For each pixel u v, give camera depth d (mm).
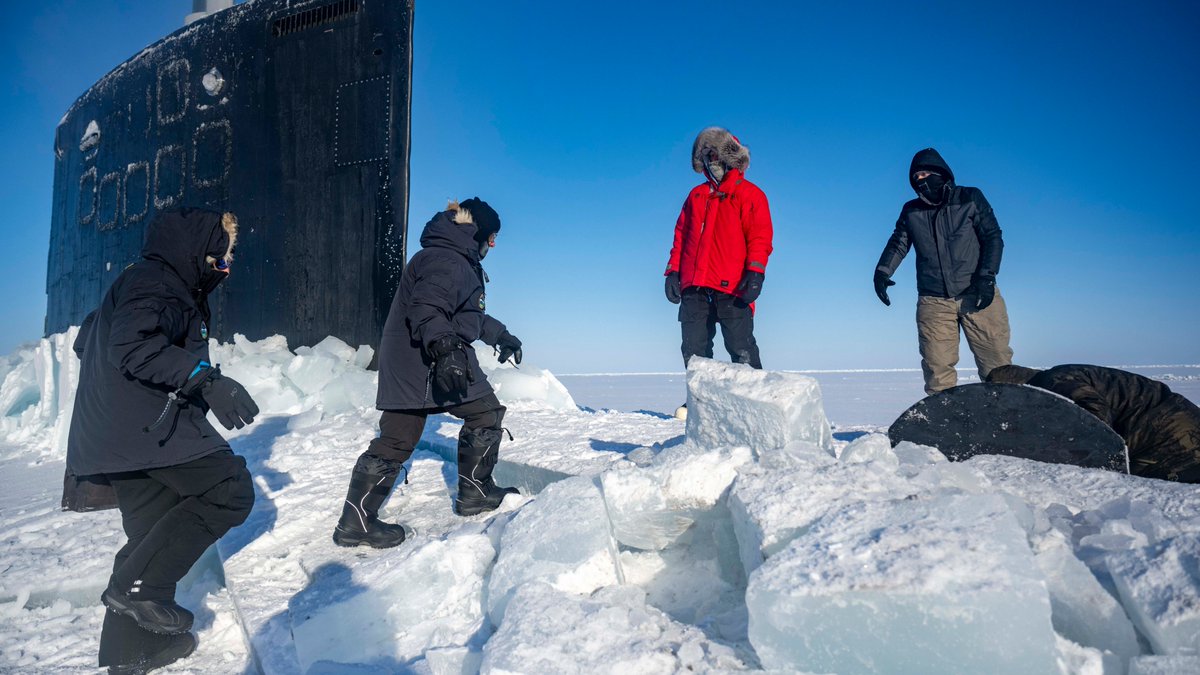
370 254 7066
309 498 3631
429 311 2719
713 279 5316
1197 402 14414
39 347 8281
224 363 6926
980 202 4844
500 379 6652
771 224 5301
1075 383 3086
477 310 3076
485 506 3217
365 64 7273
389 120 7098
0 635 2621
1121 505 2047
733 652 1605
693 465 2229
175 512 2254
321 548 2947
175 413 2221
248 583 2703
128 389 2184
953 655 1354
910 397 20641
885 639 1396
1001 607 1328
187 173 8281
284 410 6383
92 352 2258
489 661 1583
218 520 2295
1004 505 1632
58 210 10750
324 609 2152
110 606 2229
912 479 1996
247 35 7977
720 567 2160
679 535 2279
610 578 2088
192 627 2576
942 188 4910
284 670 2021
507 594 2027
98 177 9500
